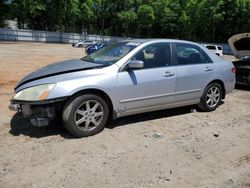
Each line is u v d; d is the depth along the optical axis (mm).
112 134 5129
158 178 3764
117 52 5621
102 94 5090
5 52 23766
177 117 6234
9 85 8953
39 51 28250
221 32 61000
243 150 4711
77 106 4797
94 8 69625
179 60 6039
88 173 3820
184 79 6016
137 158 4270
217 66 6672
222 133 5414
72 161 4113
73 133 4859
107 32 73812
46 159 4152
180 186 3607
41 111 4699
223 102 7824
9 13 56094
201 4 60906
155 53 5711
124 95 5242
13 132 5074
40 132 5098
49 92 4578
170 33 69375
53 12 60781
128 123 5727
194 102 6402
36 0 56656
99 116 5082
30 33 52438
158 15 68250
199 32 64500
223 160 4336
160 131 5371
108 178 3721
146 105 5578
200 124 5852
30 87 4707
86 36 61406
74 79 4797
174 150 4590
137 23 69562
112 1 69812
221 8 58594
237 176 3889
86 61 5684
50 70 5133
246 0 55281
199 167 4094
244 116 6555
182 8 66688
